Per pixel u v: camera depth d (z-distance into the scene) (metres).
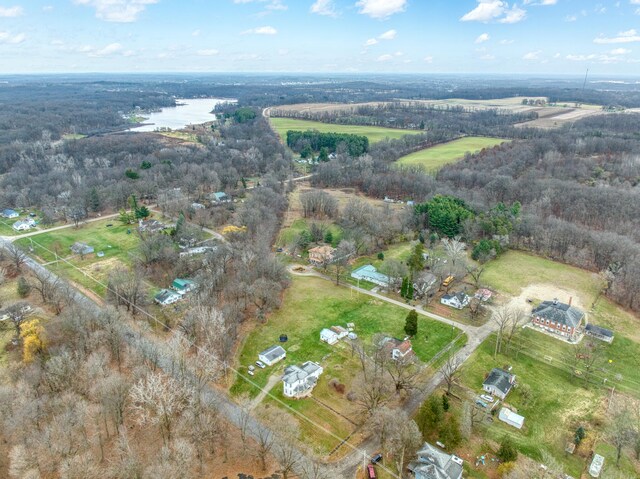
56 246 161.88
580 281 142.12
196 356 96.88
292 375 90.56
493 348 107.19
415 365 99.69
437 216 174.00
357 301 128.38
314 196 199.38
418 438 73.62
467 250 165.00
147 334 107.75
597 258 150.25
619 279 132.75
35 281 135.25
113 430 79.69
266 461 74.81
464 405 84.19
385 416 77.44
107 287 124.25
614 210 179.50
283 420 81.31
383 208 192.00
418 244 141.50
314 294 131.88
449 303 126.75
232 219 185.62
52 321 105.81
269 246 159.62
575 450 78.75
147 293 126.06
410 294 128.12
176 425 77.81
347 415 85.62
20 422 74.12
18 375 89.25
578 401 90.62
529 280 142.62
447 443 77.56
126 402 82.94
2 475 69.88
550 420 85.56
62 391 82.50
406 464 74.00
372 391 88.69
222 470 73.00
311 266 152.38
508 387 92.31
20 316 107.56
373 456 76.12
